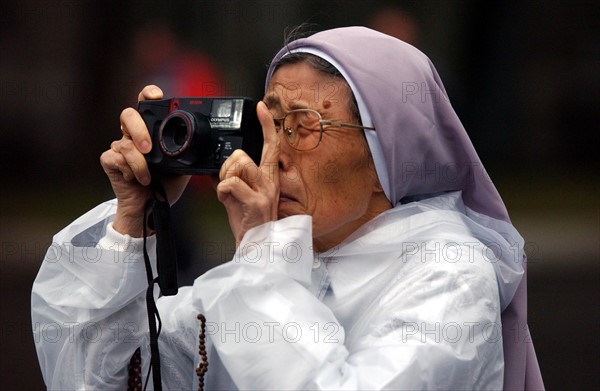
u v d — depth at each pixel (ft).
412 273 22.52
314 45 23.63
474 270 22.24
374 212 24.47
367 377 20.49
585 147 93.15
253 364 20.44
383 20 69.10
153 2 67.31
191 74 64.59
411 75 23.90
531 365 24.88
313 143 23.11
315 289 23.84
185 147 22.40
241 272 21.13
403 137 23.62
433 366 20.54
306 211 23.26
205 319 22.91
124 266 24.07
